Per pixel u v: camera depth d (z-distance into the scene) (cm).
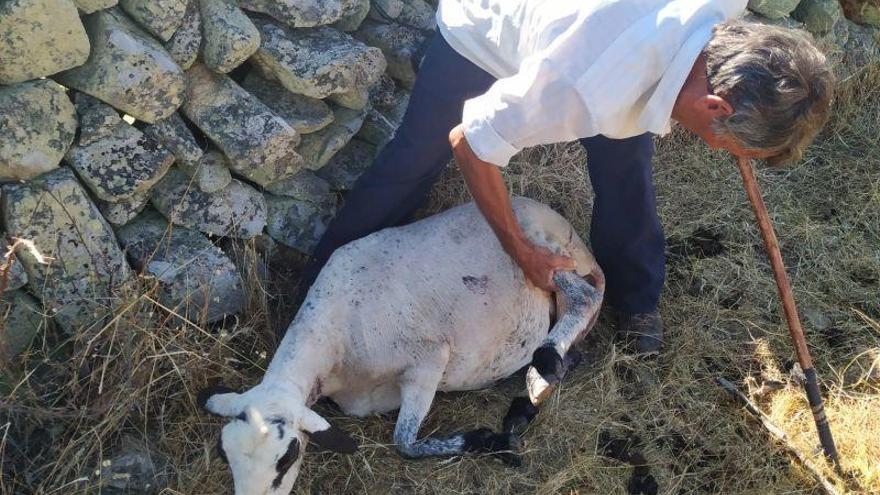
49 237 330
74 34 318
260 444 289
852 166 501
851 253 450
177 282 358
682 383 385
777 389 381
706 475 353
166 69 336
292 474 297
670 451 360
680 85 260
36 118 321
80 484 315
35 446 325
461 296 361
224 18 352
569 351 390
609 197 371
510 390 385
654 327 398
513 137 279
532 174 444
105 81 329
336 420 359
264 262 393
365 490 336
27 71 316
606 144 352
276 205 395
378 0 423
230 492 326
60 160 334
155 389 340
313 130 392
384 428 360
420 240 370
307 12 375
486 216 332
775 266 342
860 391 381
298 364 332
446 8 331
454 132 301
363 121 417
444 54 341
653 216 377
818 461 350
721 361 398
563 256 356
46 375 334
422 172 371
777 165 276
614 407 374
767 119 252
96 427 317
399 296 354
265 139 365
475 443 347
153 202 366
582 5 265
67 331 341
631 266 390
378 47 423
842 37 533
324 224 406
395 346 351
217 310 370
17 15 304
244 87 387
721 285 428
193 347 345
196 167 362
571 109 267
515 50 301
